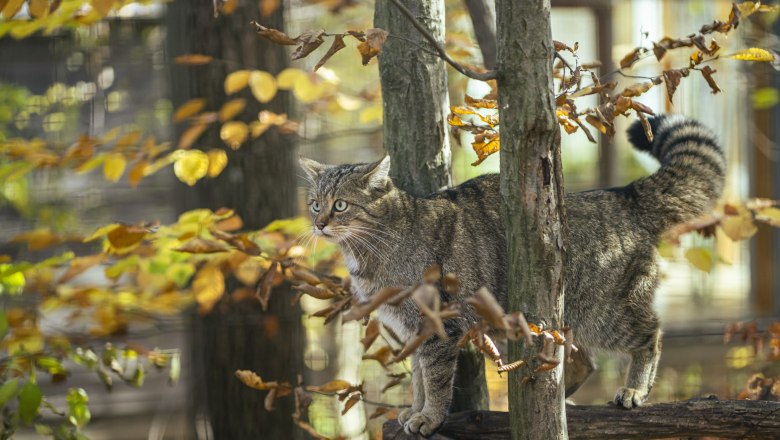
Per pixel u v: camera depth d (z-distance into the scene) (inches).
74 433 326.3
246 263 349.7
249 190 395.2
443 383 274.7
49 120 526.9
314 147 626.2
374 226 286.0
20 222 523.5
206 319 397.7
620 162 772.0
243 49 394.6
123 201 633.0
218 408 400.2
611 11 710.5
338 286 294.0
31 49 533.0
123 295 393.7
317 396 501.0
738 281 738.8
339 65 615.8
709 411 247.8
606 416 253.6
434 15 285.9
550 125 214.7
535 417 225.8
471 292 281.6
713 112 714.8
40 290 375.9
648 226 305.6
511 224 221.9
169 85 436.8
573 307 294.2
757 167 696.4
